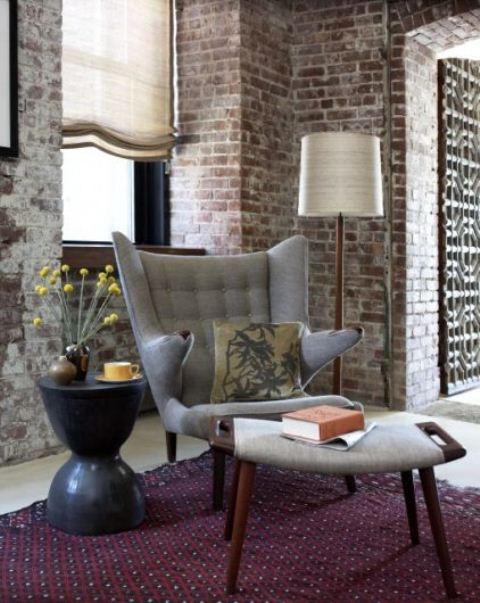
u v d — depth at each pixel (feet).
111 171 16.01
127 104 15.47
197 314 12.10
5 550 8.68
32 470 11.83
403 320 16.37
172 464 11.98
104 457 9.41
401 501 10.45
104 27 14.97
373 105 16.38
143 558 8.46
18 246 12.03
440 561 7.60
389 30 16.21
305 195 13.50
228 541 8.97
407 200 16.30
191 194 16.61
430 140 17.25
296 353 11.50
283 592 7.63
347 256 16.84
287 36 17.15
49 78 12.36
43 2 12.21
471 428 14.83
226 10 15.99
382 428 8.32
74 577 7.97
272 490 10.87
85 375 9.57
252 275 12.54
